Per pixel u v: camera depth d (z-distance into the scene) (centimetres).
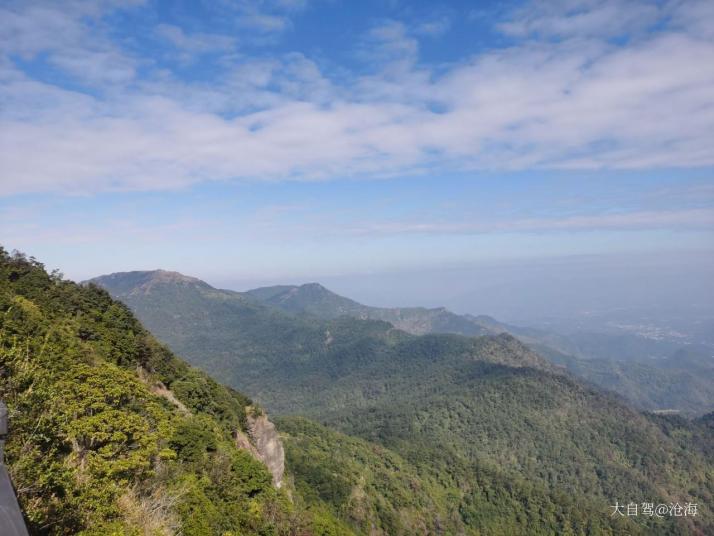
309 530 3784
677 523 12988
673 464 16488
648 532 12125
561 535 11188
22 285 4381
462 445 16575
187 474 2600
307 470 8619
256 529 3020
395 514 8794
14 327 2850
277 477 6131
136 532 1359
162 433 2883
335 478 8694
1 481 618
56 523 1164
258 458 5500
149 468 2128
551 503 11925
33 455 1216
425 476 11975
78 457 1798
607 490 14762
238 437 5253
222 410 5303
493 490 12050
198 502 2212
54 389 1722
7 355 1608
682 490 15288
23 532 580
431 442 15425
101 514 1302
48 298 4409
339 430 17300
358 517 7812
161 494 1939
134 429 2233
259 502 3622
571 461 16125
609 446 17088
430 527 9431
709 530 13138
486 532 10612
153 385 4528
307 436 12225
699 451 17962
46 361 2572
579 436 17438
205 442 3428
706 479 15962
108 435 2041
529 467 15888
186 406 4719
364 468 10775
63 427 1588
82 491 1320
